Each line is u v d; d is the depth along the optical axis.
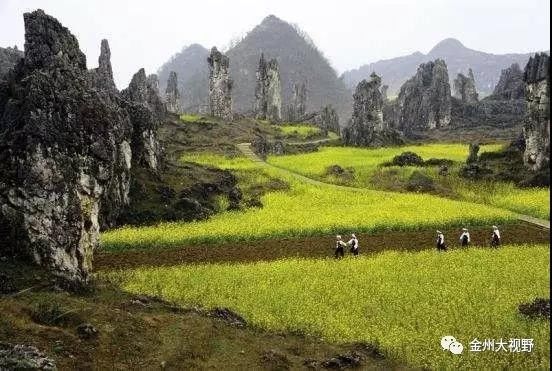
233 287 27.41
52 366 14.60
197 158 82.12
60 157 24.75
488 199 54.41
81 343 16.88
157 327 19.59
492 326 21.91
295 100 155.88
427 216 44.75
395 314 23.23
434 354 18.98
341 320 22.61
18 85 28.77
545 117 58.88
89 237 26.69
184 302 25.09
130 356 17.00
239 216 47.88
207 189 55.59
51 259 23.50
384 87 174.50
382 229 42.47
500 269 30.14
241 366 17.64
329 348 20.34
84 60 39.72
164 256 35.59
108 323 18.86
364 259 33.28
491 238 39.47
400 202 52.12
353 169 71.50
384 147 96.44
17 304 18.66
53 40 34.91
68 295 21.59
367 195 57.06
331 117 135.62
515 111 123.06
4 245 22.98
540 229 42.19
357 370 18.38
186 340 18.89
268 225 42.66
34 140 24.11
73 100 26.22
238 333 20.66
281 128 118.12
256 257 35.50
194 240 39.16
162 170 56.44
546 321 21.89
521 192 55.44
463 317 22.64
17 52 71.06
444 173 65.06
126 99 54.03
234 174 68.69
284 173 71.50
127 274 29.84
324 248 37.78
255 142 91.88
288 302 24.75
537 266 30.39
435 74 127.69
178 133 95.00
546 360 18.23
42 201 23.78
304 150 94.12
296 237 41.12
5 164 24.20
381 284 27.42
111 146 27.98
